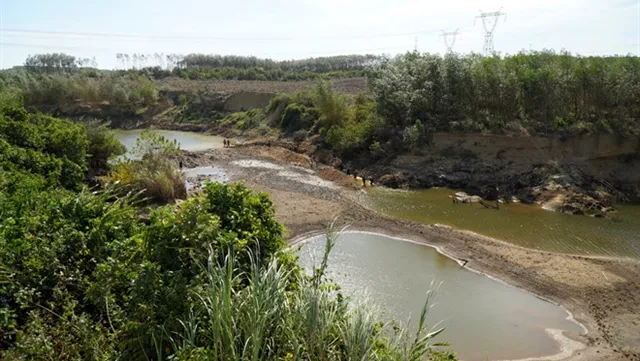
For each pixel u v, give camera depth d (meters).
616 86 38.50
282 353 8.03
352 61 125.69
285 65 128.25
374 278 21.73
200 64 131.25
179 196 28.62
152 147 30.84
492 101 42.41
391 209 32.84
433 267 23.09
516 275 22.05
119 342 8.56
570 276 21.73
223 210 12.23
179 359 7.29
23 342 7.78
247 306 8.09
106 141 35.22
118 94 80.31
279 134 57.19
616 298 19.80
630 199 34.44
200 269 9.39
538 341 16.94
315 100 53.12
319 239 26.67
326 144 48.44
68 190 22.39
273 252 11.41
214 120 73.50
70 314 8.70
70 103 81.50
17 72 88.88
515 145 38.53
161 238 9.91
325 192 36.16
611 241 26.36
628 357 15.92
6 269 9.28
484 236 27.39
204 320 8.43
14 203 13.22
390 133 44.09
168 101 82.75
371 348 8.05
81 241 11.14
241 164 46.31
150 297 8.73
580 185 34.50
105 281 9.25
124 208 14.15
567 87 39.91
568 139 37.62
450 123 42.00
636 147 36.91
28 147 25.55
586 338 17.12
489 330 17.61
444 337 17.11
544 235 27.52
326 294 8.97
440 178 38.34
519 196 34.81
